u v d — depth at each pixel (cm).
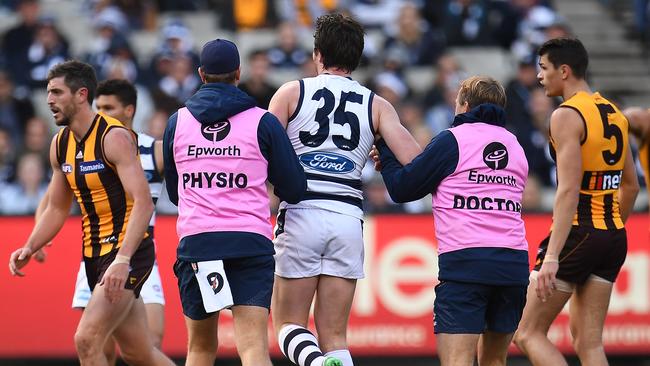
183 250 2242
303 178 2258
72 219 3575
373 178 4341
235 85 2288
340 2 5844
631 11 6400
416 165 2297
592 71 5978
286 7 5912
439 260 2320
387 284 3638
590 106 2405
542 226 3628
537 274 2367
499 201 2294
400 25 5503
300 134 2325
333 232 2306
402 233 3647
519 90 4991
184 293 2288
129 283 2408
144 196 2356
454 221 2288
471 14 5759
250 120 2236
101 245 2420
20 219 3572
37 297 3556
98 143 2380
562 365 2448
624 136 2445
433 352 3616
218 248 2205
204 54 2266
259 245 2220
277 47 5338
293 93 2331
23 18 5372
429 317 3631
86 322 2345
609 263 2462
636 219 3641
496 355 2384
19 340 3547
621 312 3625
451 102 5000
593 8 6406
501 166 2303
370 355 3622
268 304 2241
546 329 2491
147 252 2470
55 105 2372
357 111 2344
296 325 2319
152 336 2680
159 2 6169
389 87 4881
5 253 3559
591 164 2416
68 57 5394
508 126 4866
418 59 5469
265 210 2247
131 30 5866
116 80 2738
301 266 2316
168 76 5166
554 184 4747
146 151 2744
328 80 2347
